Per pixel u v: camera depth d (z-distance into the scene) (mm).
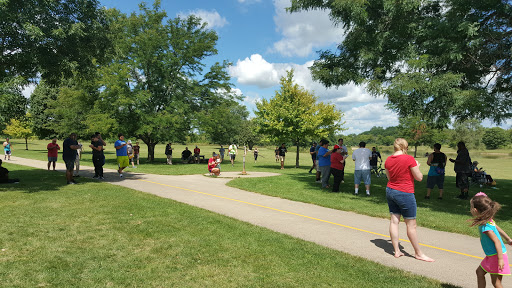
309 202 9008
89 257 4289
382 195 10539
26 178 12539
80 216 6500
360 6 9008
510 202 10086
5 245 4676
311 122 25109
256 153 36375
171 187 11219
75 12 11062
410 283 3709
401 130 65375
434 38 8602
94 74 13289
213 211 7488
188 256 4426
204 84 28547
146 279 3648
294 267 4137
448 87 7957
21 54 9727
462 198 10344
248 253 4609
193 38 27656
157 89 26406
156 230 5609
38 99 42531
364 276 3895
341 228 6312
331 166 11234
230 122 30578
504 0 8195
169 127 25688
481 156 70812
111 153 42969
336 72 10516
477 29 7902
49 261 4113
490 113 7836
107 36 12469
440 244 5379
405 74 8602
